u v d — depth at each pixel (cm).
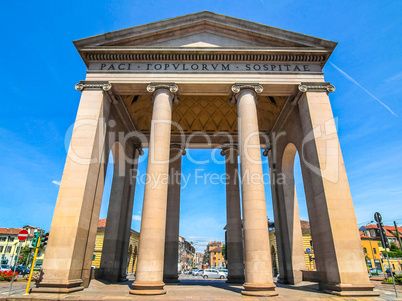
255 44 1898
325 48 1827
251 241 1395
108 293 1313
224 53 1820
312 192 1708
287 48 1814
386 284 2141
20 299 1152
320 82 1788
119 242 2152
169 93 1756
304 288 1672
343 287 1290
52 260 1352
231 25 1891
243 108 1703
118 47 1802
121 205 2233
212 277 4134
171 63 1831
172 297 1176
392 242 6519
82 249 1485
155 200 1460
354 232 1423
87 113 1689
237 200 2414
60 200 1479
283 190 2325
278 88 1827
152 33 1870
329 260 1442
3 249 7169
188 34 1917
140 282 1291
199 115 2630
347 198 1492
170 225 2333
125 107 2180
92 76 1789
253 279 1317
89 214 1571
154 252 1362
